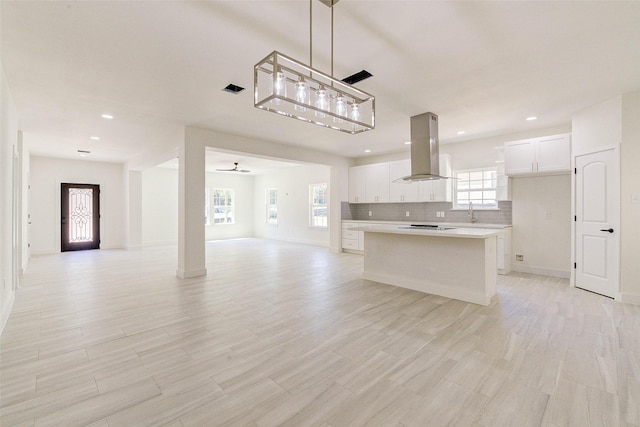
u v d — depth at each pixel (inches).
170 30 89.2
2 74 108.1
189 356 93.0
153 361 90.0
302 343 101.7
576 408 68.2
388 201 278.5
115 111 158.9
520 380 79.4
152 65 110.3
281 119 175.2
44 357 92.1
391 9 80.6
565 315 126.4
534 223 206.2
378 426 63.4
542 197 203.0
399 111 163.8
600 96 143.7
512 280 186.7
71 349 97.3
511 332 109.7
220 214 438.3
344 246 306.8
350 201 312.8
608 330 110.6
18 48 97.6
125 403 70.9
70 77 118.7
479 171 231.3
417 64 111.4
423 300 147.9
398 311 132.3
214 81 124.0
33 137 213.5
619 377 80.2
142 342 102.4
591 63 111.2
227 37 93.4
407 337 105.9
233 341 103.2
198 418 65.9
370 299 149.6
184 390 75.9
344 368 86.0
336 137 221.9
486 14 82.8
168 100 144.4
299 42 96.7
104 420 65.1
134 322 119.8
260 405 70.2
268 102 78.1
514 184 214.1
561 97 144.2
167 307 137.6
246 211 465.7
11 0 74.5
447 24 87.5
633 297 140.3
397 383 78.6
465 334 108.2
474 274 145.5
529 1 77.5
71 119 171.6
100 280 187.2
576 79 124.6
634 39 95.2
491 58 107.7
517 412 67.1
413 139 171.8
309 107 79.2
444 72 117.9
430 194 249.0
